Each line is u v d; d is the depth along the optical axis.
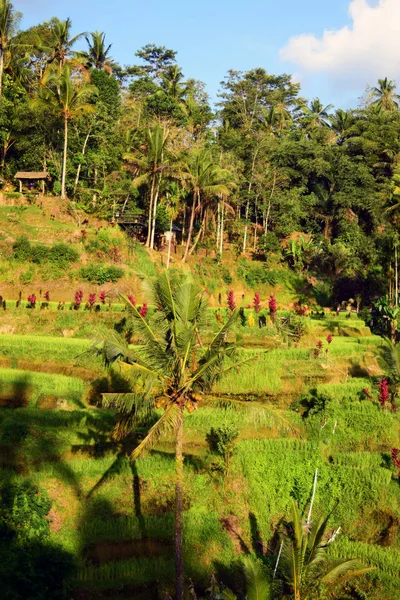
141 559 24.59
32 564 22.27
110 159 68.69
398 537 27.53
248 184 78.19
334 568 21.30
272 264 70.75
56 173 65.88
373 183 81.06
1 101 64.19
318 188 81.25
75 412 31.25
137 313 22.28
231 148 80.06
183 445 30.62
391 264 64.25
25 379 34.31
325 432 33.03
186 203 71.50
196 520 27.05
